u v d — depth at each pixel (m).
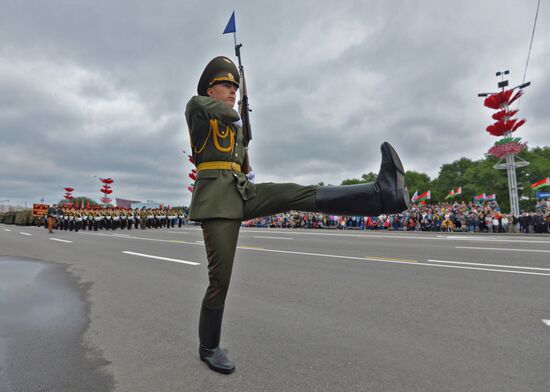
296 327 3.48
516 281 5.52
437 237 14.61
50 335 3.29
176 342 3.10
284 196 2.21
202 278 6.09
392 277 5.92
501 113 24.69
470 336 3.20
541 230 18.09
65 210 26.30
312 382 2.35
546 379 2.38
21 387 2.31
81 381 2.39
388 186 1.81
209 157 2.30
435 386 2.29
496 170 48.56
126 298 4.71
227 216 2.21
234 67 2.50
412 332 3.32
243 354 2.82
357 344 3.03
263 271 6.58
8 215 45.34
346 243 11.89
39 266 7.45
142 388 2.29
